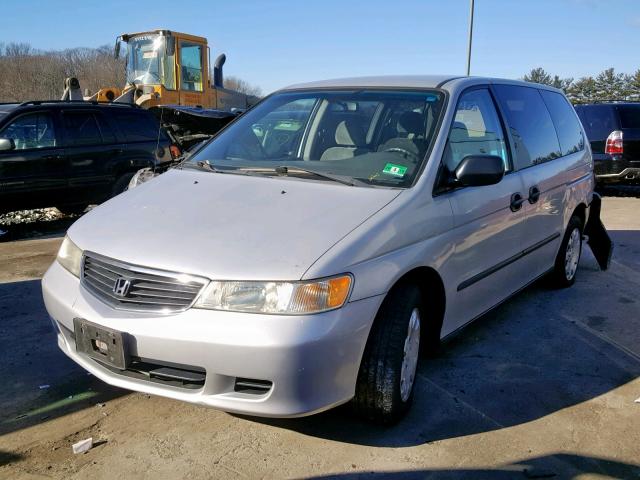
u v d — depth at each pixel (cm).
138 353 281
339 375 282
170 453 300
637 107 1138
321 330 270
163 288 283
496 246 410
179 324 274
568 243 560
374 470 289
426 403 354
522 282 475
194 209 329
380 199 325
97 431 319
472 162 351
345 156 376
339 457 299
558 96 582
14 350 418
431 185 346
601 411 352
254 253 283
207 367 272
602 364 416
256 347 265
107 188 914
